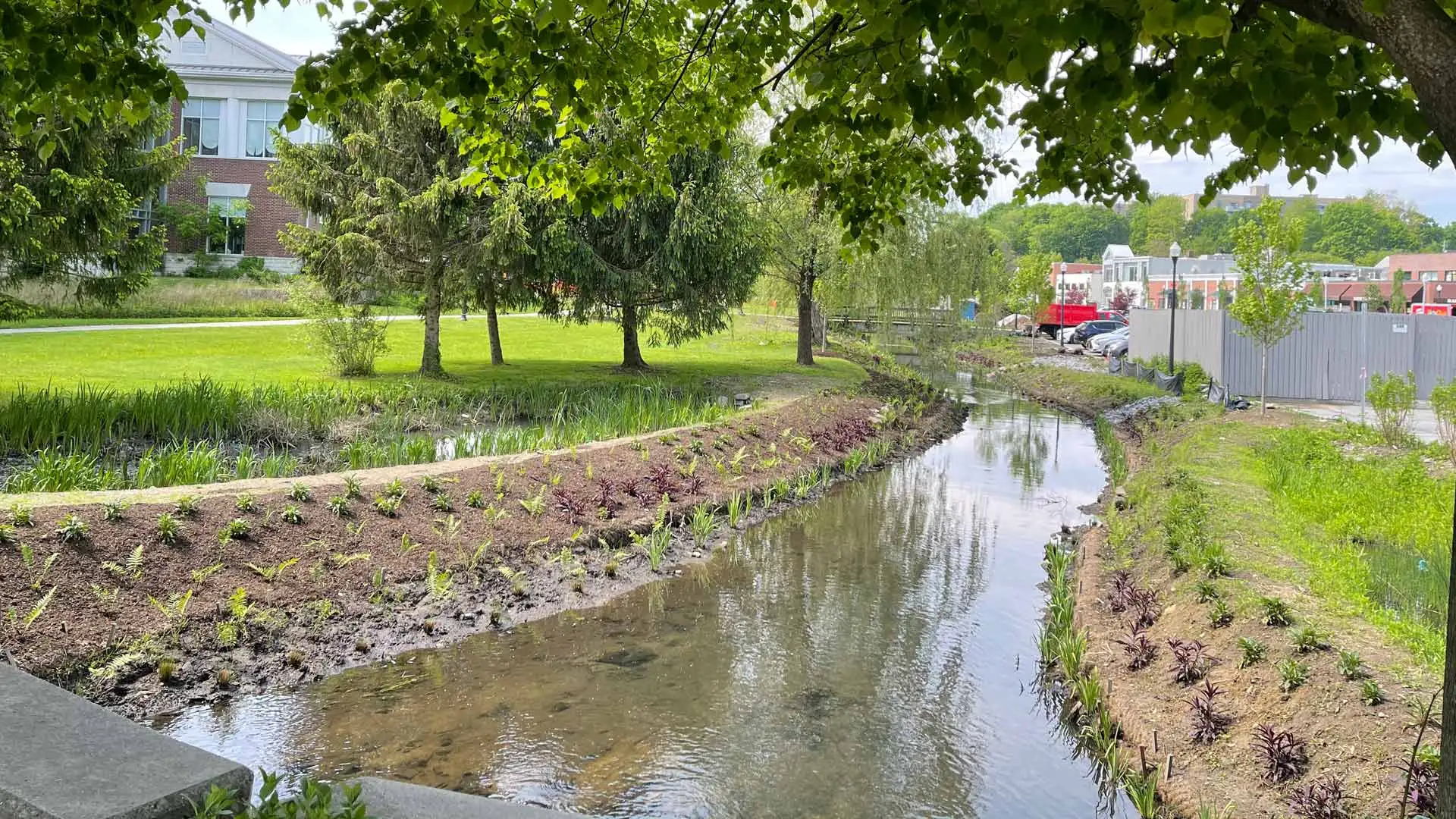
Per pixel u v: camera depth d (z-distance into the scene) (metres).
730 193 23.31
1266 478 12.43
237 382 18.22
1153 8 2.88
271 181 20.64
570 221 21.17
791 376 25.03
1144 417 21.34
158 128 18.19
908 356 37.44
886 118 4.93
